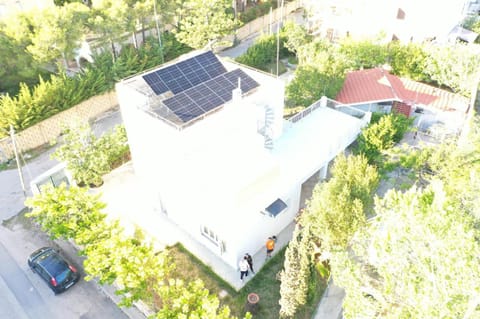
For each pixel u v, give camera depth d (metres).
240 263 19.86
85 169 25.92
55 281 19.84
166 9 44.31
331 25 47.59
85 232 18.41
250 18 55.72
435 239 11.57
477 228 14.80
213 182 19.11
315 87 30.61
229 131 20.52
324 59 31.52
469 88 33.00
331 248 18.78
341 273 14.14
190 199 20.86
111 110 37.59
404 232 12.25
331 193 18.70
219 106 20.88
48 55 36.28
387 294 12.86
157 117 20.06
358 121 27.52
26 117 31.25
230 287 19.89
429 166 22.92
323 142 25.23
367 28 44.91
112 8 38.75
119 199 25.86
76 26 36.69
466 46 35.97
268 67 44.22
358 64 38.66
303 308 18.45
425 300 11.18
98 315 19.22
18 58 36.00
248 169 19.89
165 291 15.84
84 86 34.75
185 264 21.23
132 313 19.19
